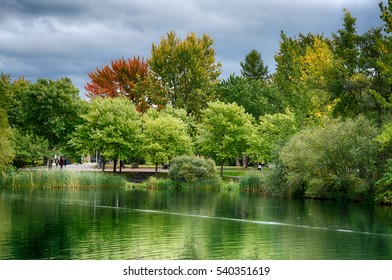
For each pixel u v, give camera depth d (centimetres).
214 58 9694
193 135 7469
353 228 2597
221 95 9144
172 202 3962
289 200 4288
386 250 2034
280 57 6744
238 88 8700
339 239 2267
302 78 5541
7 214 3014
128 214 3111
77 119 6525
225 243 2156
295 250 2028
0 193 4459
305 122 5447
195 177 5719
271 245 2123
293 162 4375
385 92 4656
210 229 2528
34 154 5956
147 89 8962
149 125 6425
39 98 6238
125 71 9369
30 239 2195
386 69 4141
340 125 4331
